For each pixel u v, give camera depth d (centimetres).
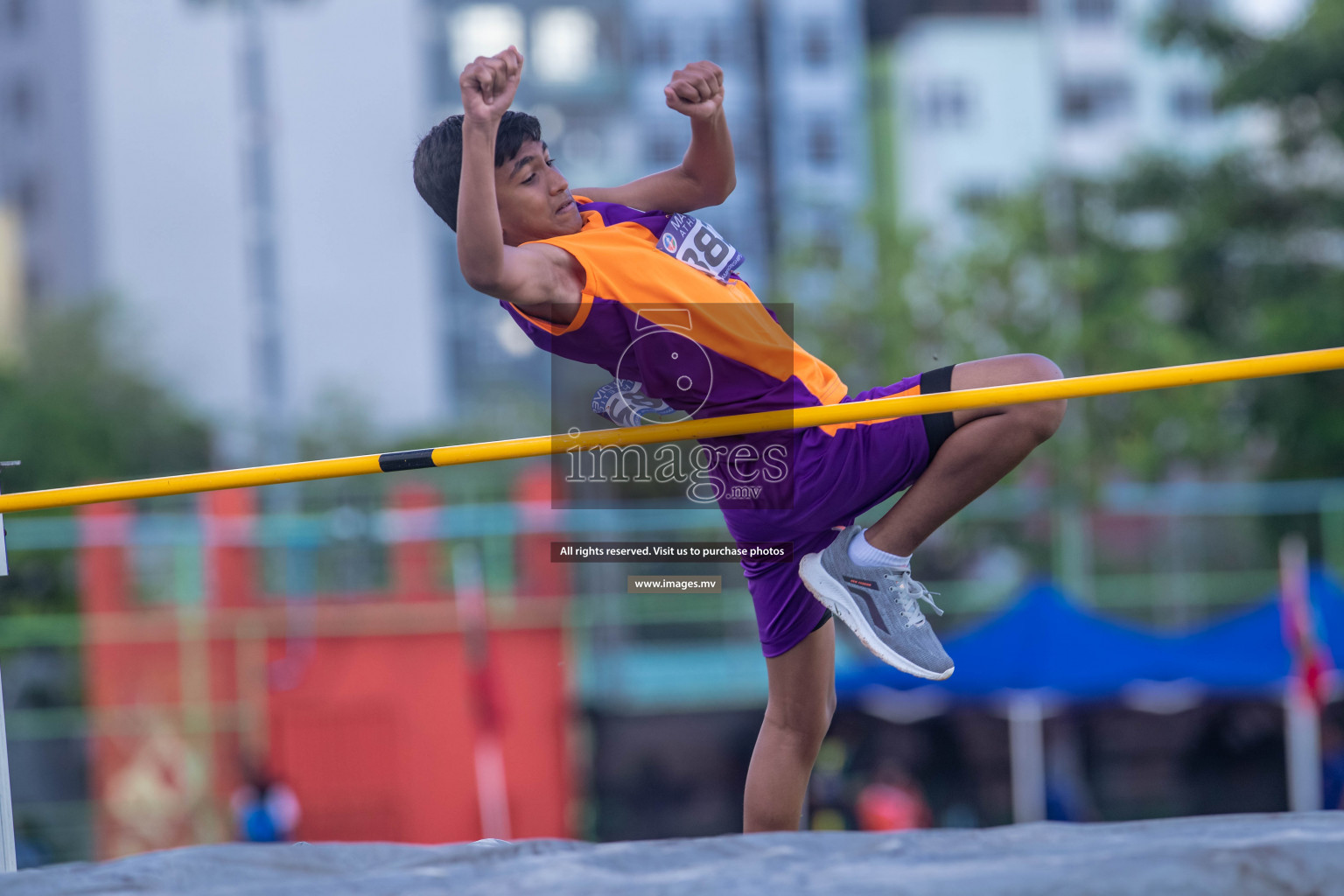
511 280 681
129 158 9500
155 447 6097
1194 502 3522
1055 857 555
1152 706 3384
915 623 773
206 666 2808
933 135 8950
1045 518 3869
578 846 677
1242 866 516
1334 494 3459
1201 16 4250
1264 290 4112
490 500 3628
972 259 4475
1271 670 2464
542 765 2864
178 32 9625
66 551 3098
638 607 3055
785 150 8900
